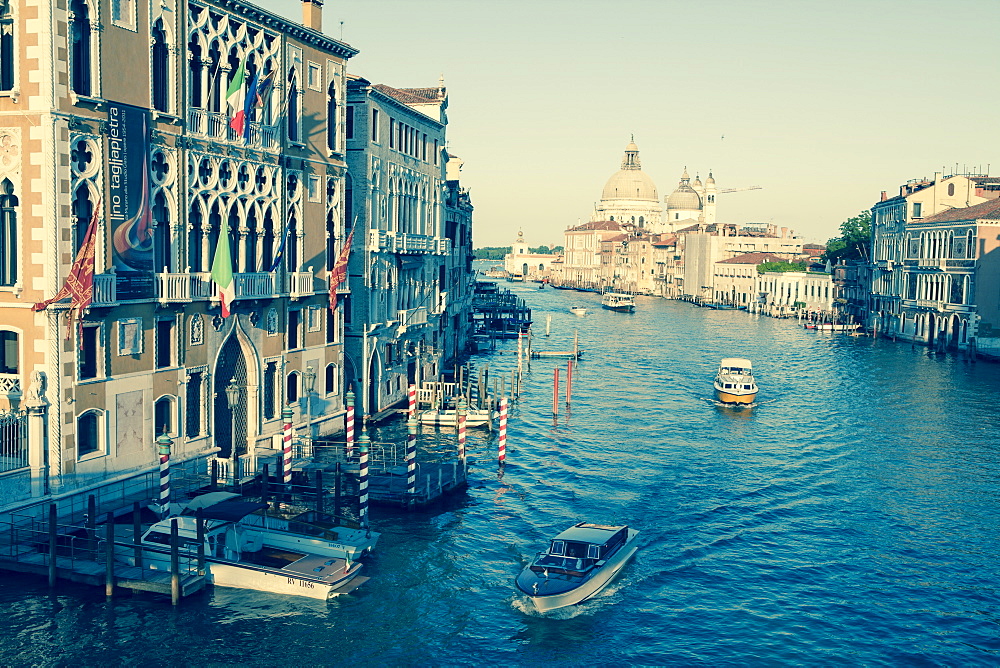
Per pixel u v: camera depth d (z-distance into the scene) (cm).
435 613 2795
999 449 5034
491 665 2528
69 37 2902
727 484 4284
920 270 10531
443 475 4038
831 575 3203
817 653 2656
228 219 3731
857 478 4406
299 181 4194
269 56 3925
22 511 2844
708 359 9125
